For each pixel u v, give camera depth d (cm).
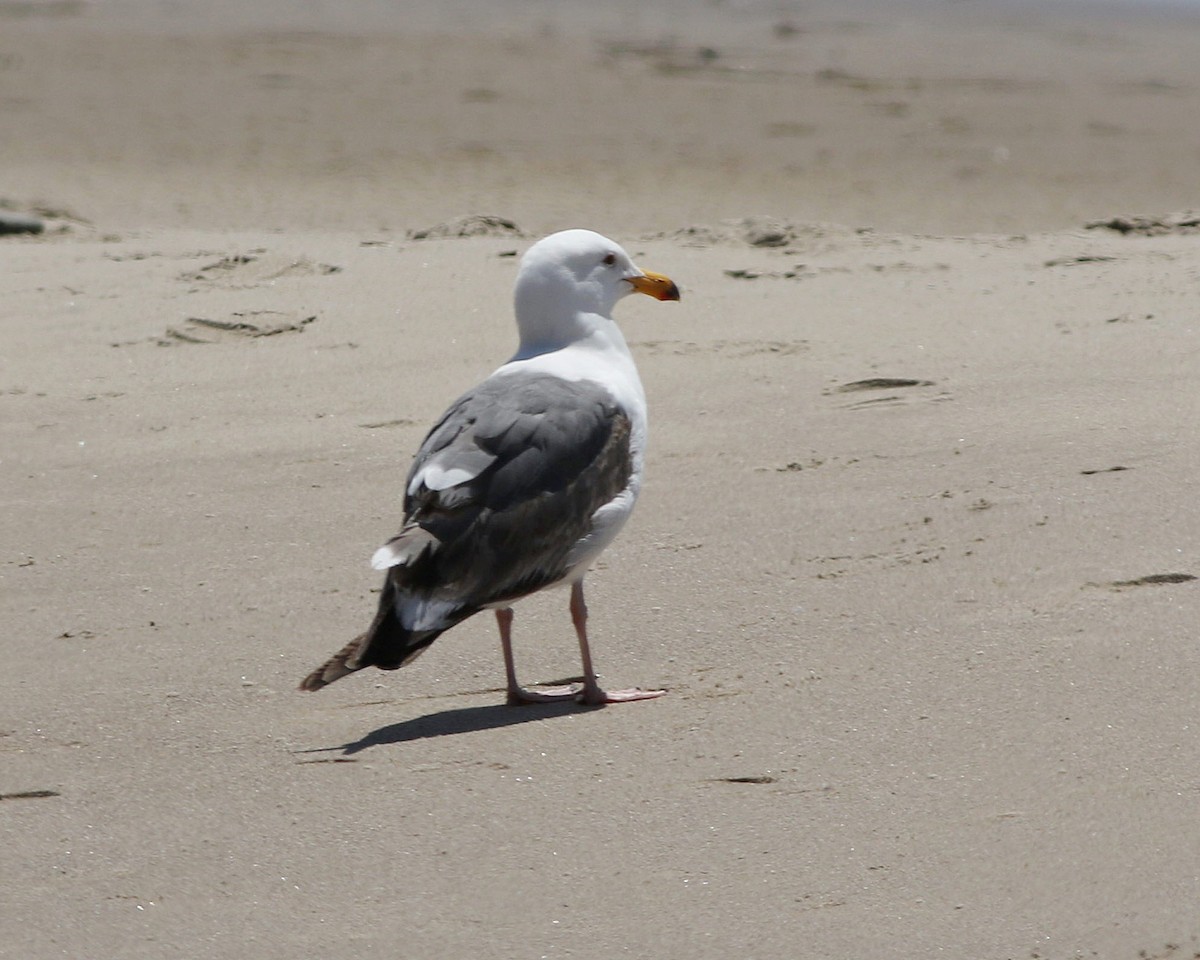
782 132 3828
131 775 805
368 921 665
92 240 2120
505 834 728
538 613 993
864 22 7669
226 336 1566
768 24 7256
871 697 841
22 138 3503
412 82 4450
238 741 840
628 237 2059
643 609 980
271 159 3331
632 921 655
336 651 944
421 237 2133
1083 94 4703
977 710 816
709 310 1634
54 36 5247
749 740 805
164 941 659
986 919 644
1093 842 691
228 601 1016
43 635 975
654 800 751
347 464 1239
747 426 1283
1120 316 1562
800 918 650
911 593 968
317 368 1469
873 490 1138
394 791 775
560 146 3544
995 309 1620
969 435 1235
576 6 8050
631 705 862
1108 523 1042
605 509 880
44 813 769
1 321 1634
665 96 4331
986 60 5731
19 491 1209
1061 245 1970
